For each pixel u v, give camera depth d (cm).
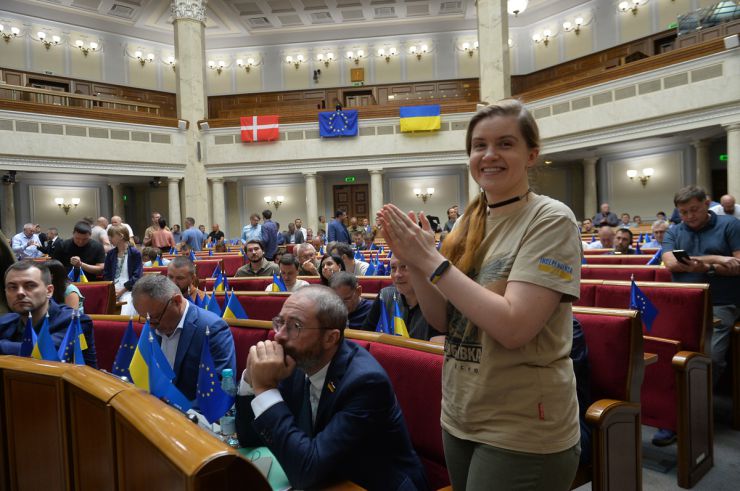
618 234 632
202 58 1648
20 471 155
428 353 187
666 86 1207
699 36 1223
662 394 290
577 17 1936
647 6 1778
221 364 238
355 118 1593
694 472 257
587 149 1503
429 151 1580
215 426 207
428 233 108
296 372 167
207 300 365
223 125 1620
